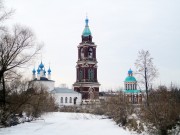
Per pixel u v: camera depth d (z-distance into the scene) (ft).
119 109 190.29
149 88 182.60
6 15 155.63
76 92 489.26
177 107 125.08
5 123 178.91
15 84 205.36
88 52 488.85
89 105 394.93
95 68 489.26
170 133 115.03
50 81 489.67
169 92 149.79
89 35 493.77
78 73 498.28
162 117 116.37
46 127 181.06
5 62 169.17
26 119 225.76
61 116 300.20
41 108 270.26
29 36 178.50
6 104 185.98
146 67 206.59
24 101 201.26
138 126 152.35
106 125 195.31
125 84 465.88
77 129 172.45
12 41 172.55
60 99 479.82
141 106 135.85
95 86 482.69
